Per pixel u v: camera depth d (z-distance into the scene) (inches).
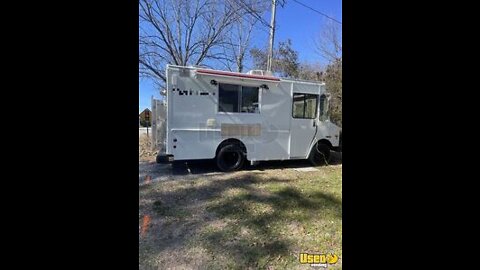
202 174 238.8
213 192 186.5
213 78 232.5
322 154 283.0
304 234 126.4
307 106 272.7
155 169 256.4
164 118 253.3
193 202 165.9
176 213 147.9
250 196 178.1
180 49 523.2
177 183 208.1
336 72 565.0
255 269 99.6
